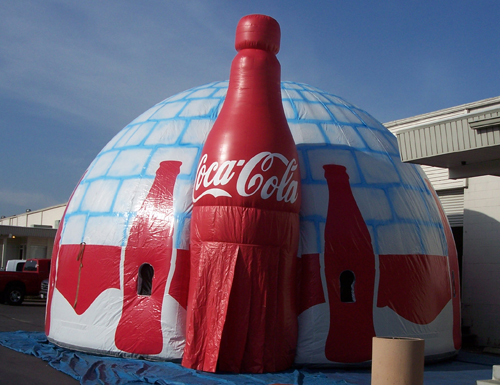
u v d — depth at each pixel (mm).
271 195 8750
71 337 10125
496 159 9250
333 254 9516
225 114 9219
